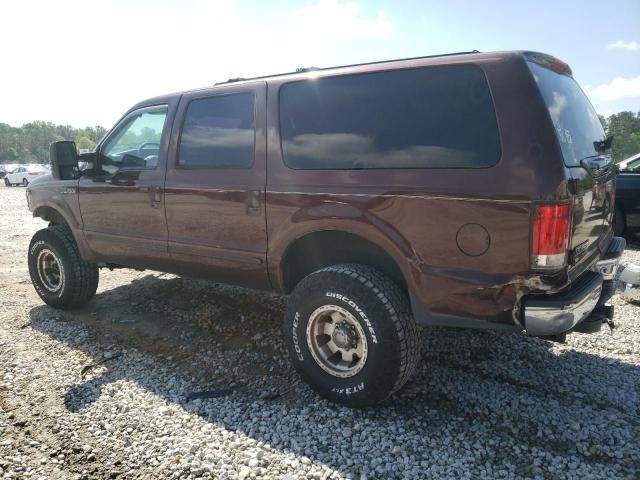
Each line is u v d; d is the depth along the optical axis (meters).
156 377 3.54
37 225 11.79
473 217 2.59
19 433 2.84
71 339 4.24
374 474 2.45
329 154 3.10
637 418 2.89
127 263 4.46
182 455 2.62
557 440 2.71
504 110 2.54
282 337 4.22
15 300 5.38
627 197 7.88
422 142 2.77
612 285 3.39
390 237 2.84
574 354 3.75
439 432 2.80
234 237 3.57
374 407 3.07
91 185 4.48
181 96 3.94
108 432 2.84
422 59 2.88
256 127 3.43
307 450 2.65
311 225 3.12
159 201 3.98
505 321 2.63
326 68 3.28
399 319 2.85
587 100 3.45
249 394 3.29
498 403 3.09
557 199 2.42
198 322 4.61
